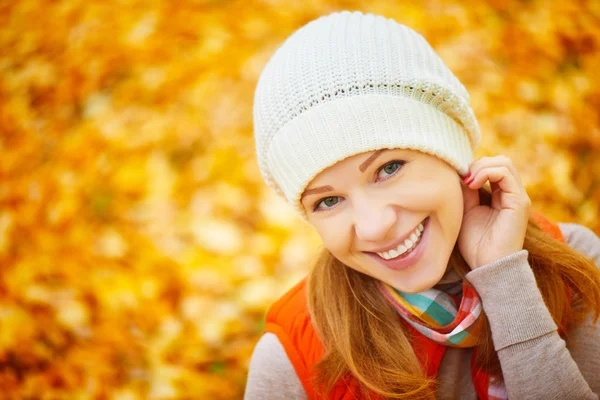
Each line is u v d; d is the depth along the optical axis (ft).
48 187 10.45
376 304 4.31
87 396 7.94
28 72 12.34
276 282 8.75
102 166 10.55
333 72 3.62
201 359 8.07
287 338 4.37
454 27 11.60
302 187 3.72
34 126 11.46
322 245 4.73
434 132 3.72
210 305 8.63
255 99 4.03
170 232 9.57
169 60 11.97
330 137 3.55
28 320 8.75
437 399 4.34
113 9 13.10
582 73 10.87
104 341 8.41
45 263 9.46
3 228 10.00
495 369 4.32
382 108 3.57
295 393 4.33
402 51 3.75
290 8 12.45
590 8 12.07
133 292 8.87
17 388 8.11
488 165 4.12
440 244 3.85
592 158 9.58
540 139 9.75
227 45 11.97
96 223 9.85
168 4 12.97
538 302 3.99
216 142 10.62
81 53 12.37
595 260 4.88
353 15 3.99
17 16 13.56
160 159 10.53
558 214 8.78
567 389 3.91
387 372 4.08
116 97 11.58
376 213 3.59
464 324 4.12
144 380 8.00
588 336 4.48
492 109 10.15
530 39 11.36
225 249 9.22
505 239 4.11
